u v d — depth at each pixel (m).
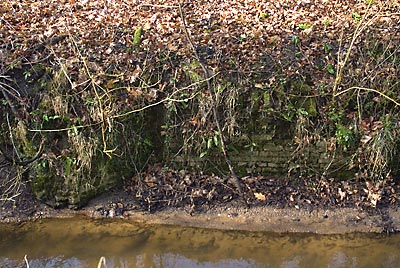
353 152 6.71
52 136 6.66
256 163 6.87
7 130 6.67
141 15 8.16
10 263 5.68
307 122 6.71
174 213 6.58
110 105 6.64
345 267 5.58
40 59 6.95
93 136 6.61
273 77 6.82
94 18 8.03
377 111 6.80
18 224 6.44
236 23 7.90
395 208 6.50
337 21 7.79
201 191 6.73
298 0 8.66
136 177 6.87
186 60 6.99
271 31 7.59
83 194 6.64
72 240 6.12
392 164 6.69
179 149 6.92
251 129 6.79
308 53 7.11
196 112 6.83
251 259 5.77
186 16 8.14
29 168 6.66
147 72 6.91
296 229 6.30
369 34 7.31
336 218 6.42
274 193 6.73
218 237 6.20
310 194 6.71
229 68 6.88
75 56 6.99
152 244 6.05
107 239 6.14
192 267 5.62
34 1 8.53
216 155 6.86
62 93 6.66
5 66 6.80
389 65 6.91
